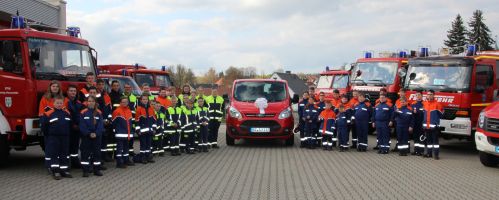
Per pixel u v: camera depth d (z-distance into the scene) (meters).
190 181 8.80
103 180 8.92
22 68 9.76
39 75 9.89
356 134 14.27
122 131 10.35
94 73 11.39
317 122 14.05
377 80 17.59
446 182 8.88
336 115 13.88
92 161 9.62
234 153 12.92
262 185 8.43
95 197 7.43
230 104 14.61
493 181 9.05
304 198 7.41
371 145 15.27
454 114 12.98
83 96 10.11
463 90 12.94
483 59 13.60
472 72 13.05
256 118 13.93
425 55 18.08
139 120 10.95
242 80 15.33
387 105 13.03
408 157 12.36
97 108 9.47
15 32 9.86
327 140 13.70
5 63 9.85
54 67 10.27
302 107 14.31
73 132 9.97
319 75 25.14
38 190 7.96
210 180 8.90
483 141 10.50
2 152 9.94
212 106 13.98
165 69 22.42
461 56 13.95
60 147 9.12
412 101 13.98
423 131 12.62
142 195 7.59
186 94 12.80
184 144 12.80
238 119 14.04
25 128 9.71
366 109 13.53
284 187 8.26
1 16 18.58
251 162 11.23
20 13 18.92
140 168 10.34
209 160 11.57
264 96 14.73
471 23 57.19
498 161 10.79
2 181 8.80
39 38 10.12
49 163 9.03
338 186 8.38
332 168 10.38
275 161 11.39
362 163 11.17
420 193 7.86
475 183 8.82
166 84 21.64
